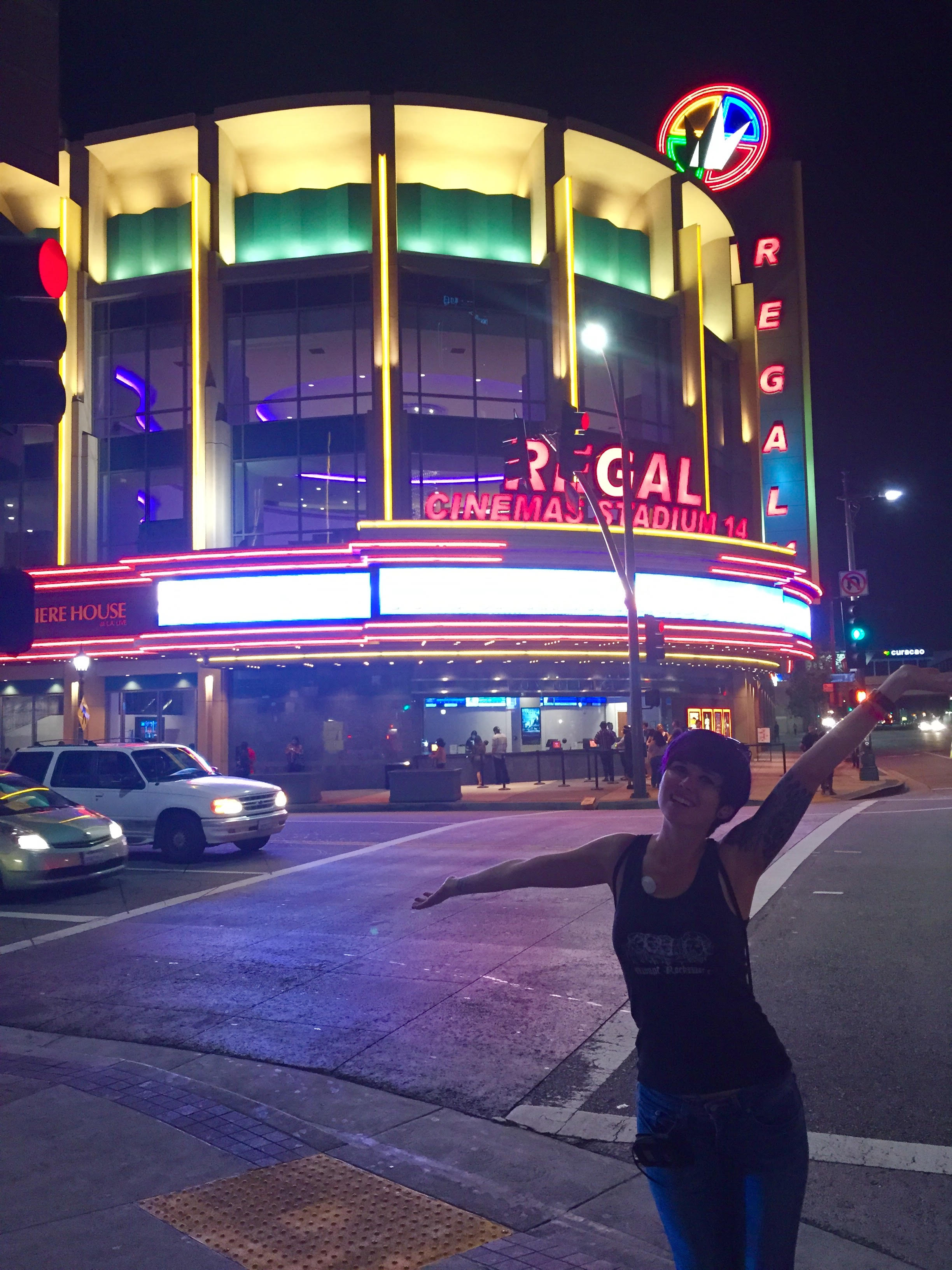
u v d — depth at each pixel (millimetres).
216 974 8703
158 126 35938
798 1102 2545
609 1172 4652
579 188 39594
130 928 10727
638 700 25719
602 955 8648
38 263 4328
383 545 29969
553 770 32188
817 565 55250
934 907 10008
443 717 33219
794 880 11719
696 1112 2482
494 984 7926
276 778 27734
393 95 34938
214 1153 4762
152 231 37312
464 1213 4148
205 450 34062
